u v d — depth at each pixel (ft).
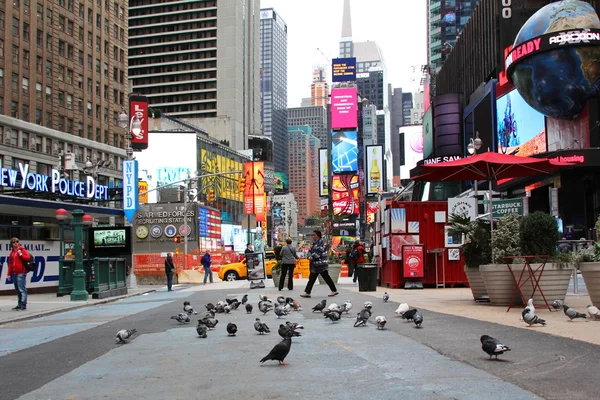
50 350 32.78
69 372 25.40
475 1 493.36
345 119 538.06
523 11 209.46
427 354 25.76
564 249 43.50
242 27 563.89
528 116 179.93
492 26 226.99
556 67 148.77
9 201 88.84
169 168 347.77
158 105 540.93
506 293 43.55
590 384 19.21
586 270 38.45
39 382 23.65
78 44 264.31
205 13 543.39
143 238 204.23
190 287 114.62
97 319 51.57
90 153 264.52
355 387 20.12
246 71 584.81
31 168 224.12
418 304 49.14
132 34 548.72
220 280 142.41
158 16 546.26
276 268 92.63
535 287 40.32
